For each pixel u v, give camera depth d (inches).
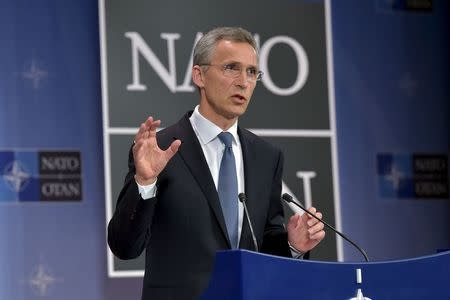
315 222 230.7
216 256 180.7
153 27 394.3
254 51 237.6
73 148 383.2
